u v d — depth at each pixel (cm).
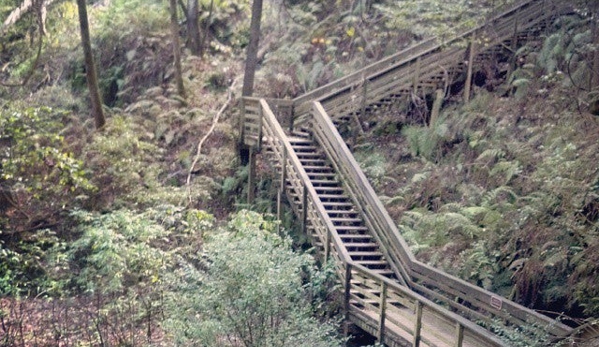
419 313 970
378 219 1316
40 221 1546
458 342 877
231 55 2202
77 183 1485
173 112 1945
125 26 2269
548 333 846
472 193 1345
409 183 1492
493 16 1733
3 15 2348
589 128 1259
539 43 1680
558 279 1052
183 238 1358
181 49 2211
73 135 1834
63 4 2359
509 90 1616
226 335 876
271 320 869
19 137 1508
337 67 1978
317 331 889
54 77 2209
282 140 1509
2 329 1119
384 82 1692
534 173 1243
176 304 948
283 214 1585
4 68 2170
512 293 1091
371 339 1184
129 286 1198
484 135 1484
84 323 1123
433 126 1588
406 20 1925
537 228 1114
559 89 1438
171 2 1959
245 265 870
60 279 1296
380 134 1695
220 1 2308
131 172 1630
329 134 1509
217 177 1795
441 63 1708
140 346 1039
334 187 1458
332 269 1173
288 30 2214
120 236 1187
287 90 1998
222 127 1873
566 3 1655
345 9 2209
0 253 1320
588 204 1092
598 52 1331
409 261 1198
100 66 2228
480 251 1172
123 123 1844
